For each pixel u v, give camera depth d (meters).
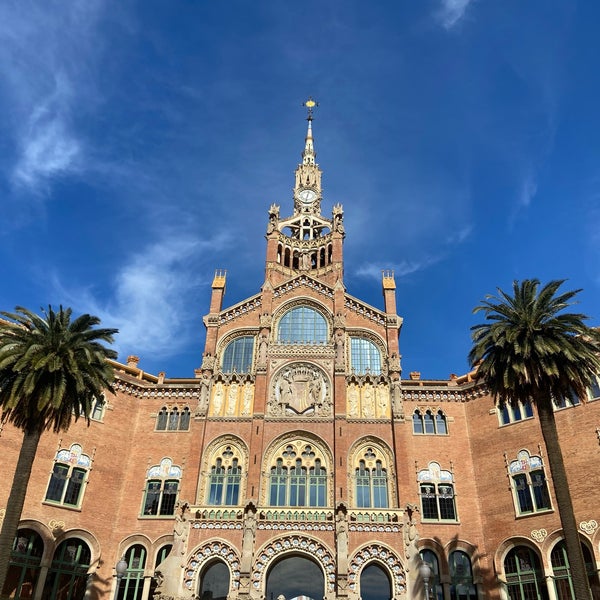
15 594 43.16
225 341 58.44
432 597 45.41
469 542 49.06
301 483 50.34
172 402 56.47
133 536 49.75
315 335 58.72
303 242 70.69
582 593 31.28
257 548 46.03
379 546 46.03
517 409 51.50
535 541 45.69
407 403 55.81
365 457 51.50
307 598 48.06
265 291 60.56
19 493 34.97
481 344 39.12
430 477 52.28
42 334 39.19
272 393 54.53
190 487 49.16
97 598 47.00
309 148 85.38
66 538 47.19
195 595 44.62
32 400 36.88
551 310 38.62
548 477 46.88
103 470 51.50
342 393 53.53
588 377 37.69
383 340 57.84
